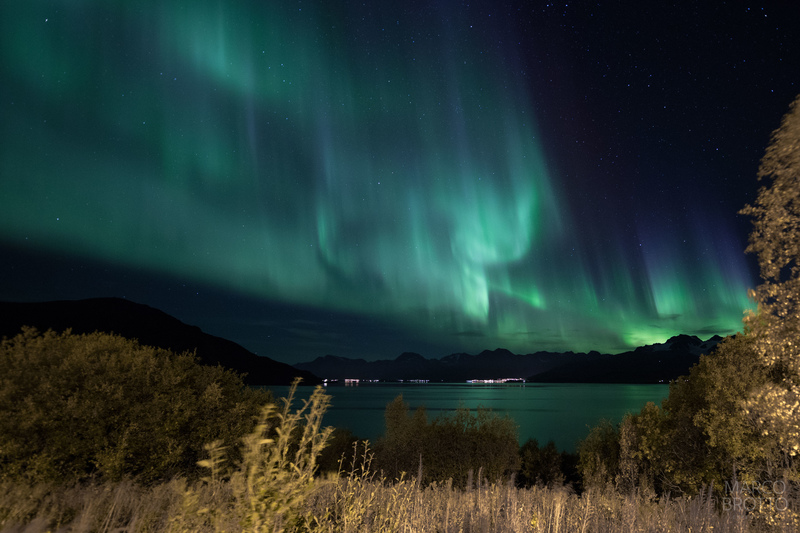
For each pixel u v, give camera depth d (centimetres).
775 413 462
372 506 371
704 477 1398
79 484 460
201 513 247
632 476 1602
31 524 258
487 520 396
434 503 443
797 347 445
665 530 426
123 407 575
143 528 301
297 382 273
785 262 448
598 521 439
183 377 705
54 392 529
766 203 458
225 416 688
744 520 447
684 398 1648
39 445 504
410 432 1817
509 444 1762
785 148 441
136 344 727
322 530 304
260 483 238
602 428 2994
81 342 646
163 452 595
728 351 1360
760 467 1034
